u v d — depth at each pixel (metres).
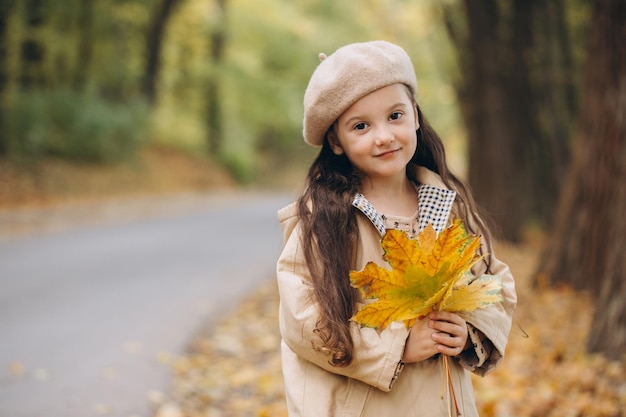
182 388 4.77
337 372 2.00
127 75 23.50
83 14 20.53
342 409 2.04
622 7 6.36
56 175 17.58
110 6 21.69
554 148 13.88
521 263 10.80
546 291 7.75
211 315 6.93
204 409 4.43
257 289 8.35
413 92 2.16
